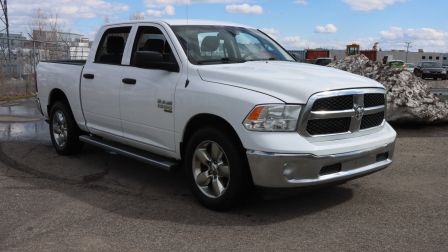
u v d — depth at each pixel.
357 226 4.53
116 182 6.04
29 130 9.73
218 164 4.86
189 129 5.20
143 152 5.90
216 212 4.91
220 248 4.04
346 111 4.68
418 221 4.65
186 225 4.56
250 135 4.41
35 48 19.78
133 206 5.11
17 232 4.38
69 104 7.12
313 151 4.37
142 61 5.36
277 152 4.31
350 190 5.66
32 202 5.23
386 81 10.12
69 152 7.40
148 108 5.55
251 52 5.98
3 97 16.08
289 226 4.53
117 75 6.05
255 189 4.78
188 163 5.13
